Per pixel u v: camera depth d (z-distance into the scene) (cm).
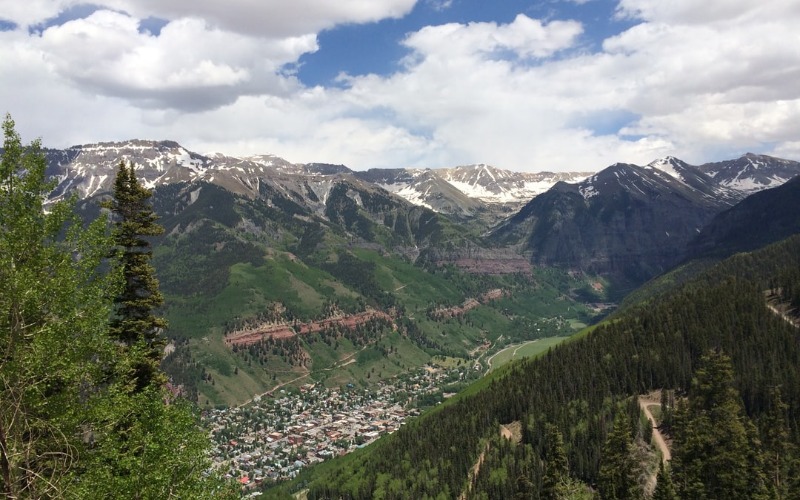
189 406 4903
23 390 3681
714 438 10781
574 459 13438
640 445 12494
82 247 4472
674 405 14675
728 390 12975
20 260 4128
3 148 4200
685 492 10000
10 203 4147
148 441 4081
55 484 3659
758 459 10375
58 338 3959
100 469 3822
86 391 4328
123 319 5366
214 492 4469
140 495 3906
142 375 5322
